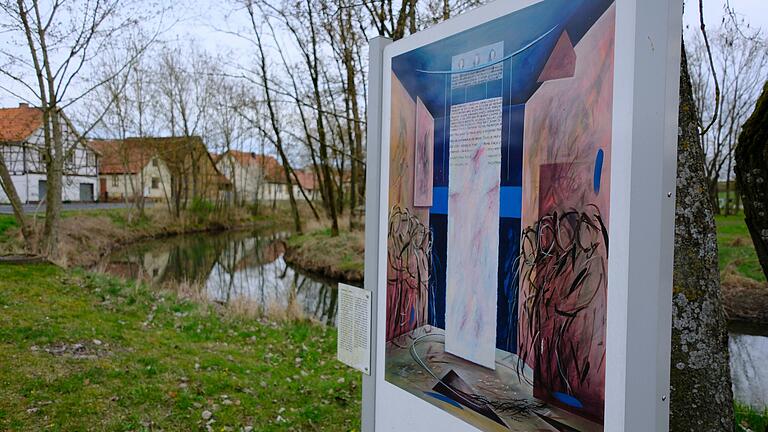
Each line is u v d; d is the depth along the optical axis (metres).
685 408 2.58
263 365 5.56
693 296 2.57
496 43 1.81
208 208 32.06
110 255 18.45
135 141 27.03
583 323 1.51
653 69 1.32
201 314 7.74
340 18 10.42
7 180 11.84
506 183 1.77
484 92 1.86
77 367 4.73
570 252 1.54
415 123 2.22
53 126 11.91
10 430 3.60
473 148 1.91
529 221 1.68
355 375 5.52
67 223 19.22
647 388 1.33
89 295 7.73
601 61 1.45
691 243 2.58
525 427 1.71
